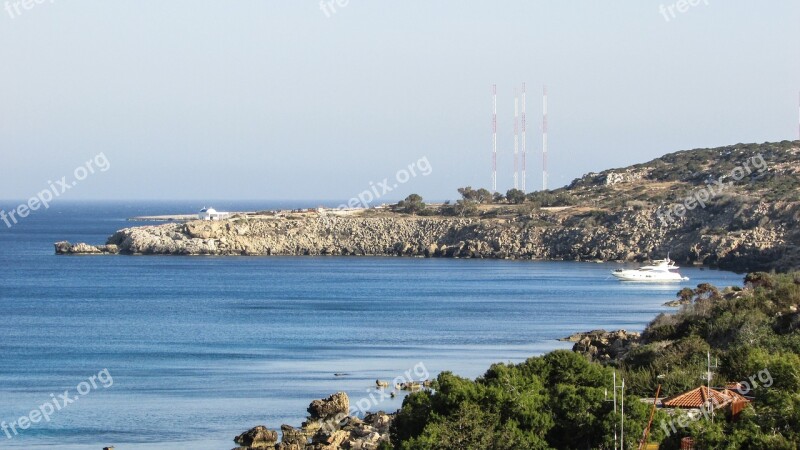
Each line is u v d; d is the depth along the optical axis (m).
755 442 142.12
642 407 153.00
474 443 145.88
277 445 183.88
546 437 154.62
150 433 198.75
